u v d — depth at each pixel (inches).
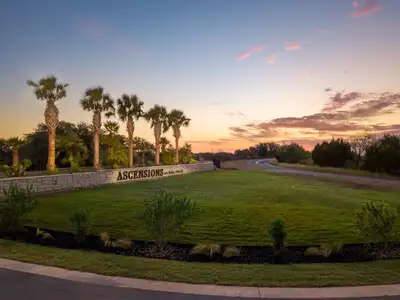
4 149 1867.6
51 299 199.3
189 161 2388.0
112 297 203.3
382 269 262.1
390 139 1723.7
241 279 237.3
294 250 338.0
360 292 213.2
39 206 590.9
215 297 204.7
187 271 255.1
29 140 1563.7
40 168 1945.1
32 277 237.9
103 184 1064.8
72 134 1923.0
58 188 856.9
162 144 2464.3
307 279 237.5
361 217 340.8
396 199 767.7
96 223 458.9
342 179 1417.3
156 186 1041.5
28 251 309.9
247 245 357.4
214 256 313.1
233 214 493.0
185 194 815.1
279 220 324.8
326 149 2311.8
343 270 259.4
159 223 332.2
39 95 1163.9
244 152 5757.9
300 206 615.2
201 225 436.8
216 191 900.0
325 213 507.8
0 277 237.9
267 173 1806.1
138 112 1718.8
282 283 229.0
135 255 317.7
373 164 1718.8
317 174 1749.5
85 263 271.9
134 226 443.2
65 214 525.7
